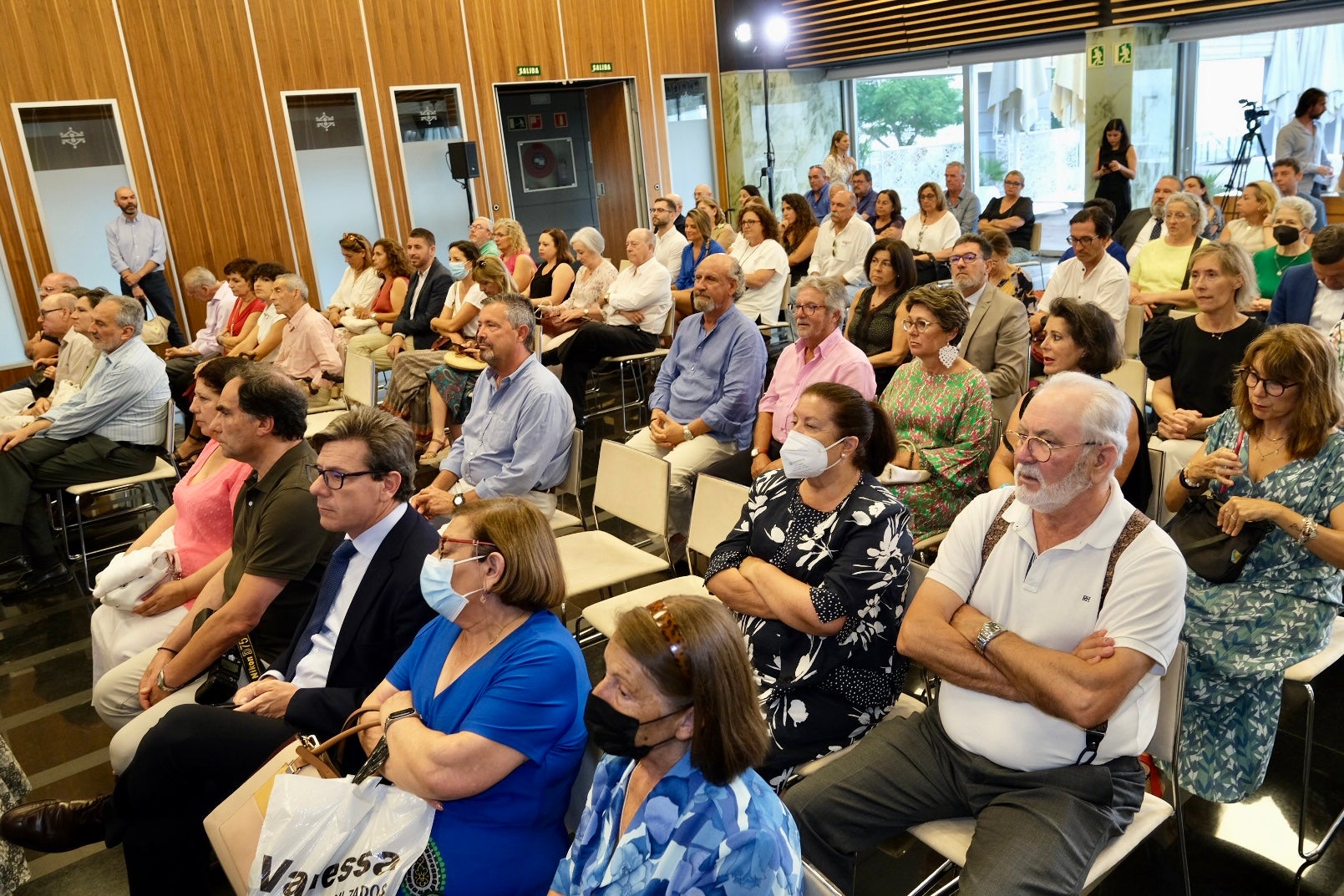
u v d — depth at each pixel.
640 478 3.29
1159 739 1.93
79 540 4.79
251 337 6.45
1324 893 2.20
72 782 3.04
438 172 9.79
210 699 2.56
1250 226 5.55
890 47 10.19
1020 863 1.71
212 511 3.05
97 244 8.14
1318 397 2.25
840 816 1.96
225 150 8.60
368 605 2.29
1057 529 1.92
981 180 10.29
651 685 1.40
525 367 3.63
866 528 2.22
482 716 1.80
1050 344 3.06
